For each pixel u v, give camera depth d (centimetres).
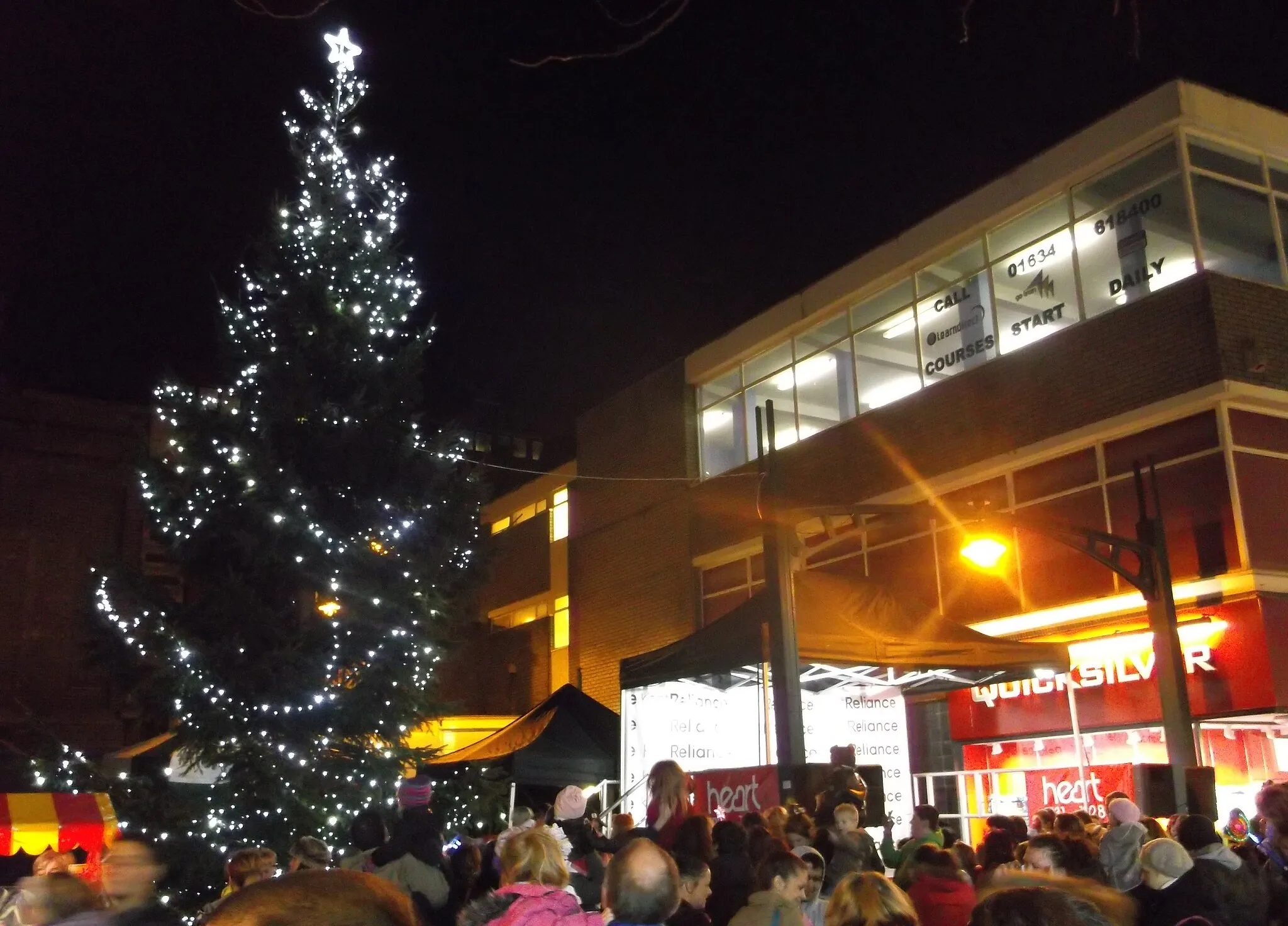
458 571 1616
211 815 1323
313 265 1580
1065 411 1719
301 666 1399
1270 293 1602
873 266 2103
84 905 436
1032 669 1405
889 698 1538
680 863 555
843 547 2072
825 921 443
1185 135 1633
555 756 1672
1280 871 634
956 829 1742
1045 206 1823
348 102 1647
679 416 2541
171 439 1507
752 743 1479
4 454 2733
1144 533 1237
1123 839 744
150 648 1400
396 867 691
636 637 2558
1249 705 1430
